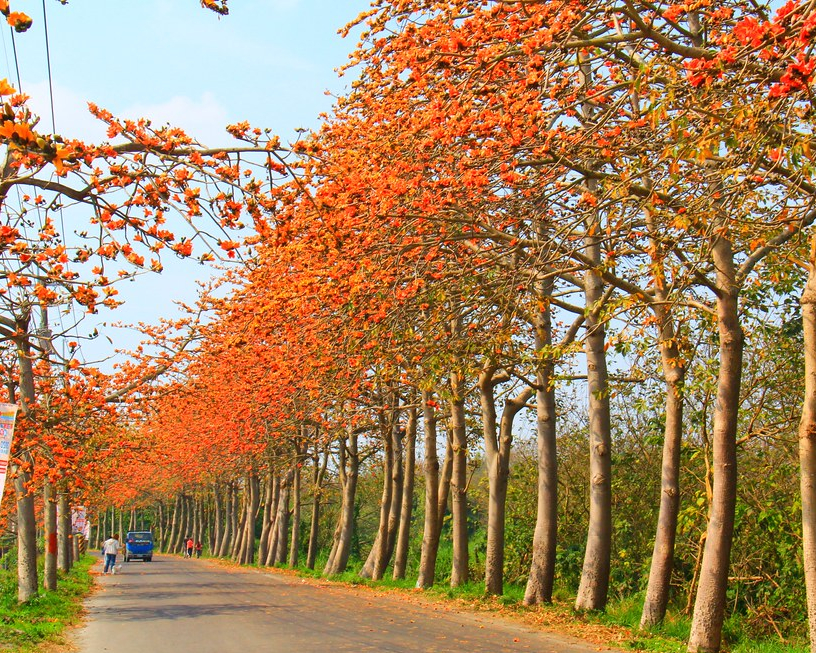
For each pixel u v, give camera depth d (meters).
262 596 18.94
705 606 10.13
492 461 17.19
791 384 13.61
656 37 7.93
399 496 24.72
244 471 34.62
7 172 8.42
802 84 5.87
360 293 10.19
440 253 10.66
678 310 11.84
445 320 10.77
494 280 11.11
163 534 73.31
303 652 9.68
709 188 8.74
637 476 19.83
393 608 15.58
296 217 9.68
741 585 14.20
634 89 7.16
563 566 20.41
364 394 18.80
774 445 14.46
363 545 43.81
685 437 16.50
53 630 11.53
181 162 7.43
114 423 16.84
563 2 8.00
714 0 8.45
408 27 9.05
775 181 7.89
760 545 14.03
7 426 8.39
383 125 9.86
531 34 8.41
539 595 15.16
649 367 14.45
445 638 11.09
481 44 8.51
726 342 10.32
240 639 10.94
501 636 11.40
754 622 13.27
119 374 17.86
